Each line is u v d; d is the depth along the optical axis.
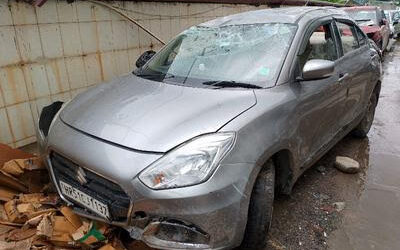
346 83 3.39
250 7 7.55
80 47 4.19
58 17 3.89
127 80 2.96
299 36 2.85
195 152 1.97
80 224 2.37
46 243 2.28
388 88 7.57
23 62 3.66
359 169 3.70
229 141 2.04
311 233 2.70
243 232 2.10
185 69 2.91
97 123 2.27
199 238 1.97
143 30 4.99
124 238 2.38
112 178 1.96
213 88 2.55
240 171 2.03
